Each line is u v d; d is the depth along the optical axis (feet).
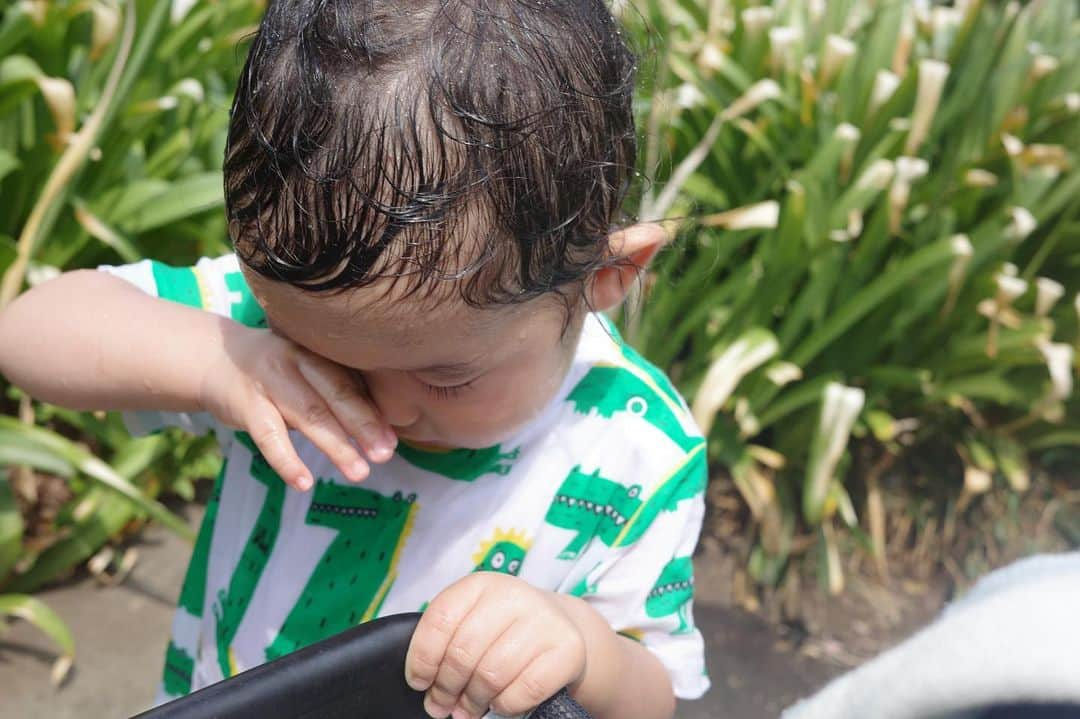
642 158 3.39
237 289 3.41
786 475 8.64
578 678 2.57
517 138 2.11
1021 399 8.24
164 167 7.88
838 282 8.03
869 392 8.50
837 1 8.68
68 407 3.05
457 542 3.14
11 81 6.30
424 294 2.11
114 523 6.97
